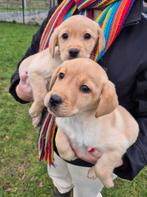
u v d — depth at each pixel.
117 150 0.32
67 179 0.46
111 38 0.35
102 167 0.32
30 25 2.53
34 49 0.44
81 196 0.43
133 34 0.35
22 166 0.67
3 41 1.68
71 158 0.34
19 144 0.74
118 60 0.35
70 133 0.33
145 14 0.36
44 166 0.67
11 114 0.85
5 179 0.64
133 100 0.37
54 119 0.38
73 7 0.38
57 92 0.27
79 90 0.28
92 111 0.30
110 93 0.28
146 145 0.36
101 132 0.31
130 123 0.33
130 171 0.36
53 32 0.36
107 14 0.35
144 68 0.35
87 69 0.28
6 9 2.81
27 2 2.87
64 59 0.33
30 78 0.36
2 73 1.13
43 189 0.62
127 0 0.35
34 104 0.36
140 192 0.62
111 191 0.61
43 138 0.40
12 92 0.44
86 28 0.34
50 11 0.43
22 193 0.61
